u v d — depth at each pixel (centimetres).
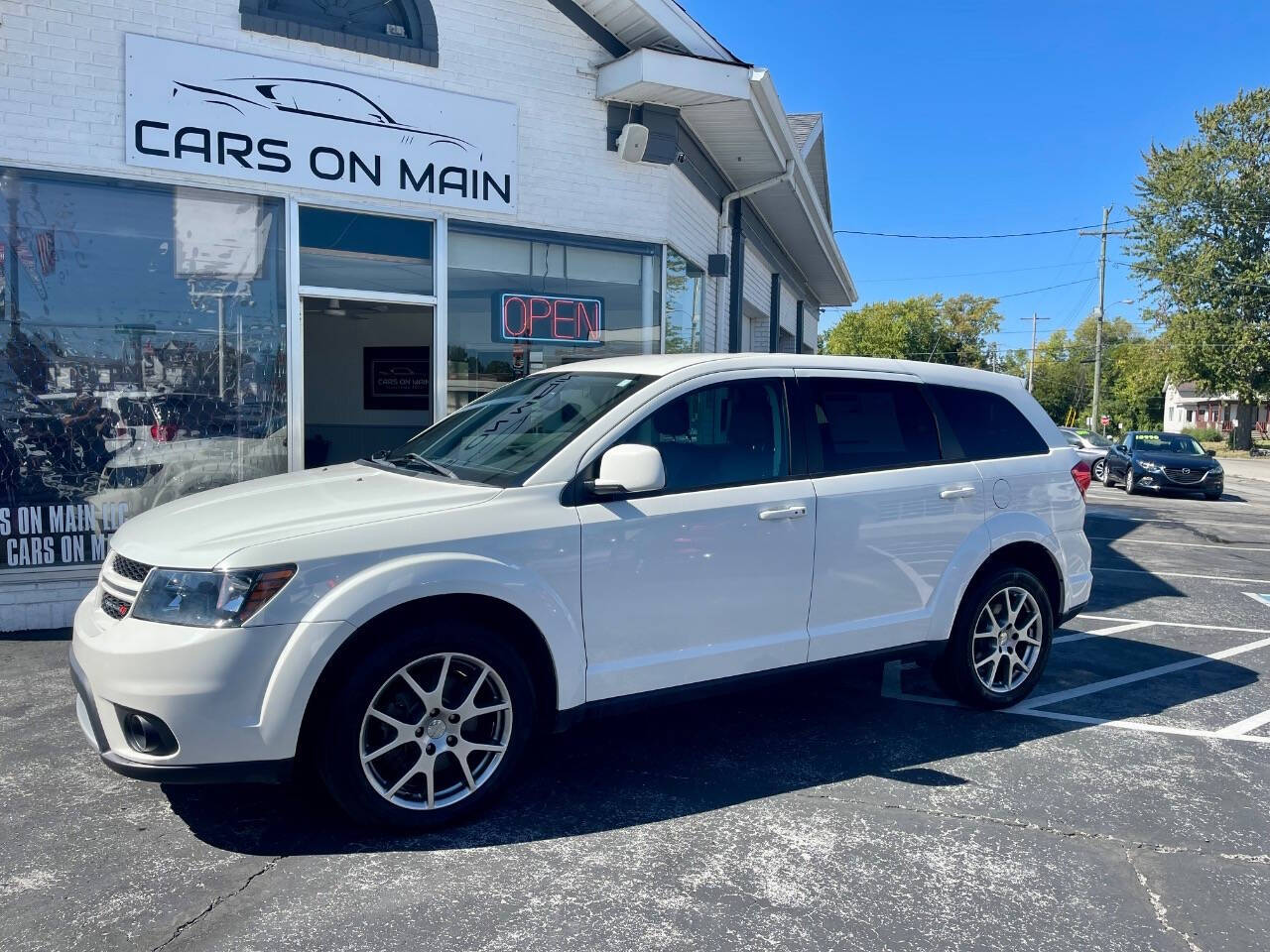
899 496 461
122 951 277
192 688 311
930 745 465
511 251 843
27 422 658
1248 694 565
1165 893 326
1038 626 524
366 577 332
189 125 692
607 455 372
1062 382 8994
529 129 829
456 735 355
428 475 415
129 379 689
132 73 672
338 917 296
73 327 671
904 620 466
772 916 304
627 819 372
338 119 744
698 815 378
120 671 316
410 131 774
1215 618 780
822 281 2062
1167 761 452
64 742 441
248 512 363
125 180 679
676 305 984
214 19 695
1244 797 411
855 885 326
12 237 650
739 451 428
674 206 936
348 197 753
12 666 557
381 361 1141
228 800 381
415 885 317
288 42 721
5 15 635
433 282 802
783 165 1093
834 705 525
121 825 358
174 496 707
